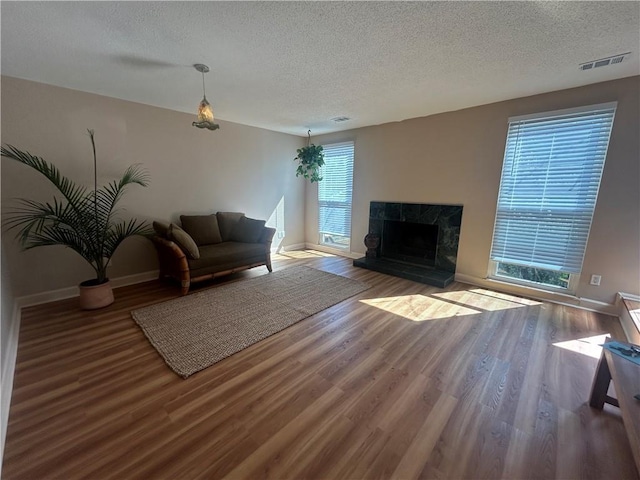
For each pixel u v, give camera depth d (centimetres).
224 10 162
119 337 234
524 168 319
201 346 221
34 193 285
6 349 188
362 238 494
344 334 244
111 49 210
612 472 126
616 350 156
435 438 143
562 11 160
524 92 295
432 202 400
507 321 269
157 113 360
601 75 249
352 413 158
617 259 275
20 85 268
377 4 156
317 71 246
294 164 547
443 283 358
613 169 267
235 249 380
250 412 158
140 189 356
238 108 361
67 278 313
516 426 150
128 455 132
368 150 463
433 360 208
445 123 374
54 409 158
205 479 122
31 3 154
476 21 170
